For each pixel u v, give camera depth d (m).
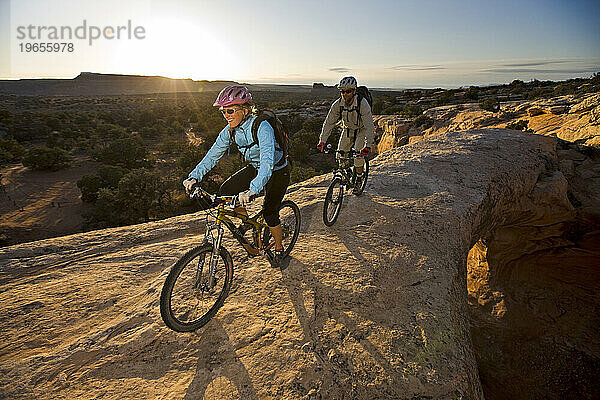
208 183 49.38
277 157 3.37
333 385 2.83
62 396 2.60
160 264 4.64
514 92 92.50
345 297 3.83
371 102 5.82
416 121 51.19
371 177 7.61
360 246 4.93
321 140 5.82
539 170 9.47
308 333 3.27
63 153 75.75
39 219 49.72
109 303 3.78
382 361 3.13
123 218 46.91
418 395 2.93
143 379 2.76
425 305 3.98
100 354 2.94
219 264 3.52
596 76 63.94
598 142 12.27
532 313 11.95
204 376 2.79
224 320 3.34
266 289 3.80
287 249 4.45
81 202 55.62
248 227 3.60
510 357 11.53
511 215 8.82
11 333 3.31
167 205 48.62
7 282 4.22
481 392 3.41
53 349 3.11
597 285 11.90
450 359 3.33
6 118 115.19
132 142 74.31
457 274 4.82
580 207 9.59
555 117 27.28
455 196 6.80
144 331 3.14
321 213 5.90
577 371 11.02
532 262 12.37
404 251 4.93
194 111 157.25
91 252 5.05
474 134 11.29
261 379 2.79
